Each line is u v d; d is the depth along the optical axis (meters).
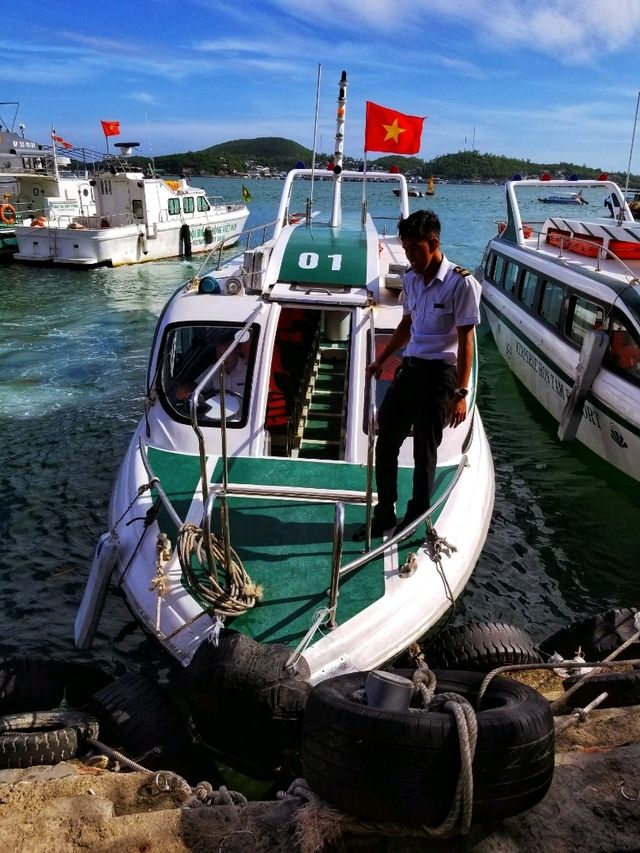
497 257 14.75
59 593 6.39
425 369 4.52
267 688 3.48
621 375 8.41
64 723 3.89
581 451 9.41
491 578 6.80
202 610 4.17
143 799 3.09
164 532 4.82
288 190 9.60
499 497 8.35
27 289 21.33
